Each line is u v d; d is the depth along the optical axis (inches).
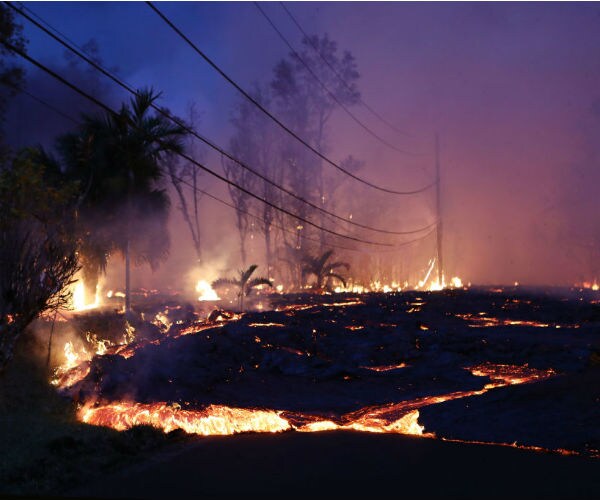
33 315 530.6
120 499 306.0
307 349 779.4
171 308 1220.5
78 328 726.5
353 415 504.4
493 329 1041.5
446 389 587.8
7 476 330.0
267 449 398.0
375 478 338.3
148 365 602.2
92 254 1060.5
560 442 394.3
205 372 602.5
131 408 494.0
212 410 494.6
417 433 437.4
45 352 618.2
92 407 507.2
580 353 734.5
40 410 481.7
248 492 317.1
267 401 536.4
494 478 335.3
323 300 1673.2
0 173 534.0
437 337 878.4
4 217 519.8
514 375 643.5
